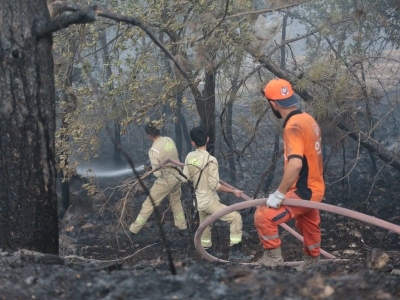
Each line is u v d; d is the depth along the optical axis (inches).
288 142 185.3
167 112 476.7
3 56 169.8
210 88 347.6
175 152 342.0
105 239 364.5
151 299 122.0
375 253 167.9
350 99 314.7
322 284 128.9
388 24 378.6
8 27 168.6
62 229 357.7
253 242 359.9
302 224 205.3
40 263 170.6
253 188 465.4
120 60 286.2
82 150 307.4
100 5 279.9
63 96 316.8
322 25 320.5
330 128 320.8
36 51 171.8
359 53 347.3
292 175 183.6
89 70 291.6
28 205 177.2
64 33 297.0
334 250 351.9
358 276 136.6
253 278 133.7
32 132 173.9
